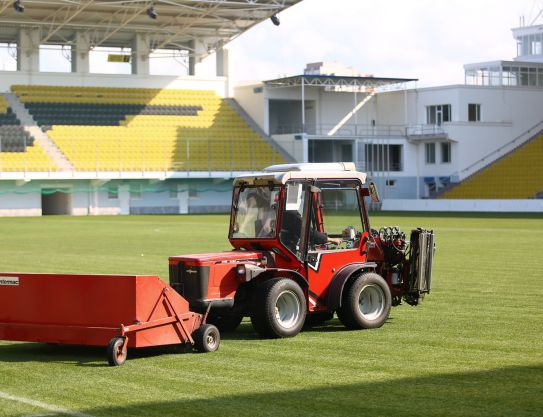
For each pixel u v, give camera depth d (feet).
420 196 238.07
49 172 208.54
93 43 236.02
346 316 44.75
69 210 216.33
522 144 236.02
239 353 39.32
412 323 46.96
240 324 48.19
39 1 189.88
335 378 33.86
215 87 250.16
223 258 41.96
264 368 35.96
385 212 201.36
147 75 241.96
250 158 232.32
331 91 245.86
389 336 43.04
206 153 230.48
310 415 28.66
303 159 231.50
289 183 44.11
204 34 240.12
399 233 47.83
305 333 44.29
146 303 38.22
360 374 34.50
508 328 45.11
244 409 29.48
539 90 238.48
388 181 234.17
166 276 70.95
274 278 43.14
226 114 244.63
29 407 30.32
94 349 41.65
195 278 41.29
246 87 247.50
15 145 213.05
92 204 217.56
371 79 232.73
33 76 230.48
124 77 239.71
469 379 33.40
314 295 44.29
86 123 228.63
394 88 245.04
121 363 37.42
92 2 192.85
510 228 132.77
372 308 45.65
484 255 87.30
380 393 31.37
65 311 39.19
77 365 37.65
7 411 29.84
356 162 233.55
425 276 47.14
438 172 234.17
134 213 221.87
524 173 223.51
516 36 266.98
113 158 220.23
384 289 45.65
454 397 30.68
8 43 236.02
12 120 222.28
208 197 231.50
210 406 29.94
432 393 31.27
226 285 41.88
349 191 45.88
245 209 45.19
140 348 41.04
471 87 231.71
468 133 229.86
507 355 38.04
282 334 42.68
